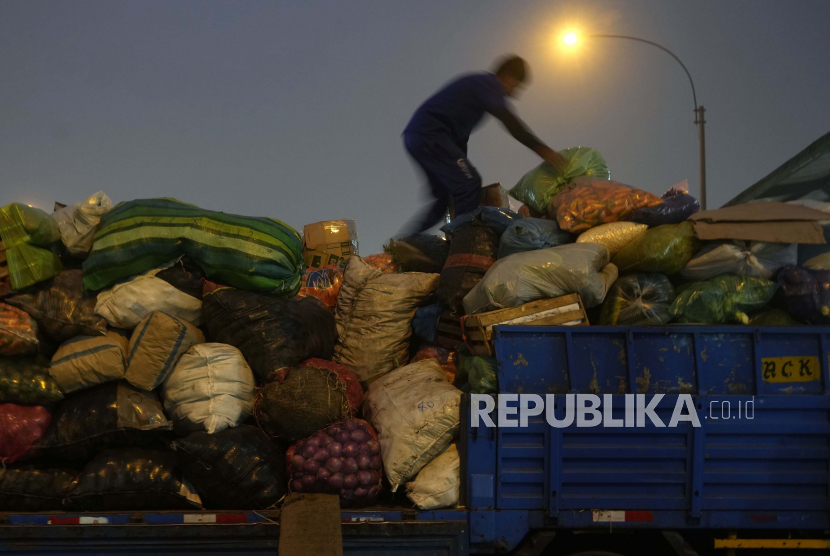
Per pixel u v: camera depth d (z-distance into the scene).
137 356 3.87
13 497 3.66
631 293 4.12
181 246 4.13
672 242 4.11
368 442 3.88
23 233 4.00
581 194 4.61
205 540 3.57
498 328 3.73
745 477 3.73
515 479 3.66
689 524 3.70
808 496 3.76
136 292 4.04
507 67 5.59
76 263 4.41
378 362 4.70
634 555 3.87
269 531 3.59
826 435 3.77
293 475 3.80
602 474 3.67
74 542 3.52
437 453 3.86
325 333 4.48
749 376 3.77
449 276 4.70
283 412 3.89
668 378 3.74
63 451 3.77
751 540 3.79
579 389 3.71
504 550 3.65
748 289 4.08
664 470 3.70
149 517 3.56
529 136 5.20
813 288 4.03
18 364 3.84
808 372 3.78
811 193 4.87
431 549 3.66
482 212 4.85
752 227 4.05
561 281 4.02
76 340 3.98
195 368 3.90
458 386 4.37
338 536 3.31
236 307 4.10
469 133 5.70
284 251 4.27
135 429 3.78
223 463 3.67
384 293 4.77
